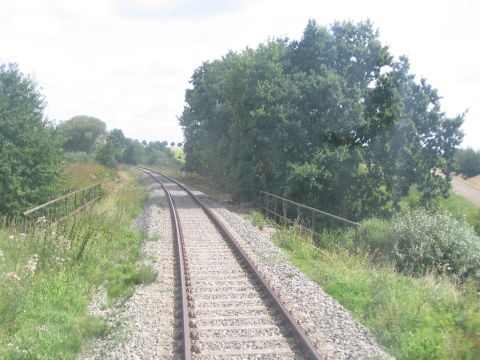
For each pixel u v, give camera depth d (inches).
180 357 272.8
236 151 1247.5
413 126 1079.6
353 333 306.7
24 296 339.6
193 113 1737.2
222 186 1497.3
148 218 831.7
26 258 424.5
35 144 645.9
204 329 314.8
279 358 272.1
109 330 315.9
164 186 1733.5
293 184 1013.8
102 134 2933.1
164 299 384.8
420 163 1082.1
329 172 1007.6
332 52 1107.3
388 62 1125.1
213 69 1664.6
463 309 346.9
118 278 438.9
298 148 1066.1
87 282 413.7
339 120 1045.8
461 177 2613.2
